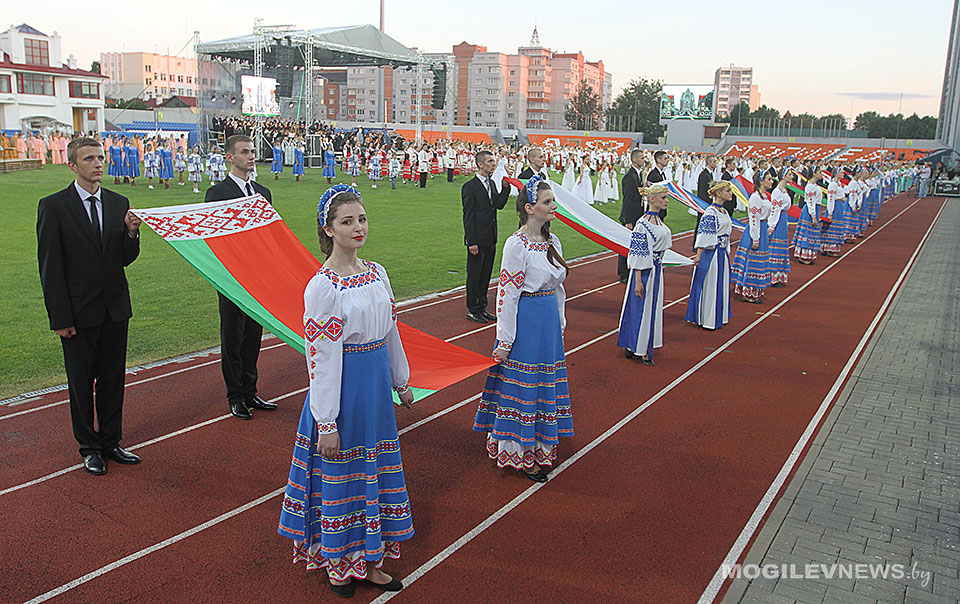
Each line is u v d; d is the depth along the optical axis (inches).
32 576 148.8
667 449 224.5
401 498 151.3
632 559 162.1
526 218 196.1
